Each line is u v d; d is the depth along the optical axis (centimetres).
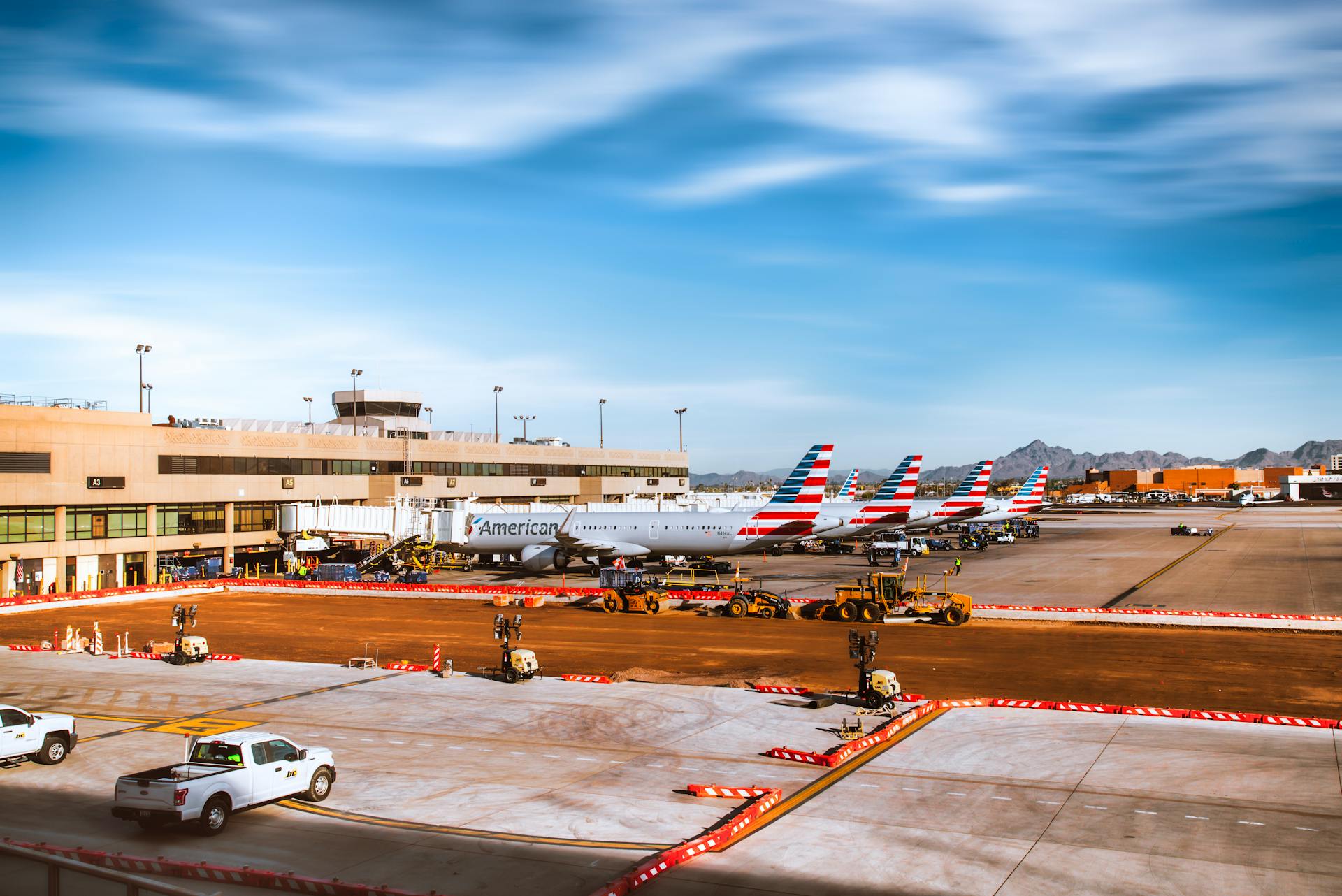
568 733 3628
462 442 12938
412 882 2223
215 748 2708
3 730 3125
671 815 2698
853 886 2181
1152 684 4397
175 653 5228
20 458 8038
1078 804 2739
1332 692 4181
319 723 3809
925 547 11844
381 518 10381
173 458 9412
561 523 9956
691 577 9350
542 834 2552
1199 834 2483
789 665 4975
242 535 10312
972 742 3425
